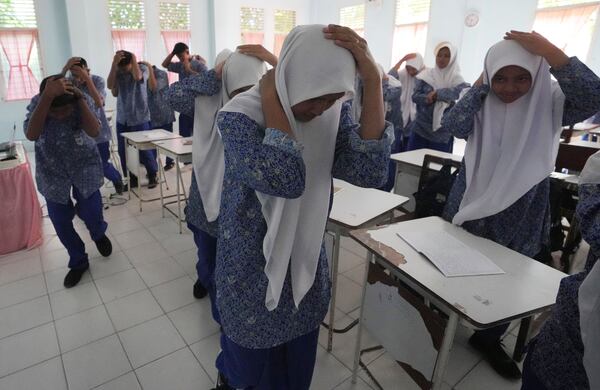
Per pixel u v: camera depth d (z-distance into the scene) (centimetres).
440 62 344
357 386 157
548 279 115
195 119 167
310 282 98
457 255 124
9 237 254
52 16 555
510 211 146
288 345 109
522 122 140
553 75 131
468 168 151
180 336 183
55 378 158
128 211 334
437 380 114
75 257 224
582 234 79
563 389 89
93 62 597
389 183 346
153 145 319
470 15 573
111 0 591
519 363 172
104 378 158
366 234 140
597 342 77
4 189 247
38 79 562
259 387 115
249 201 92
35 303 204
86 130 209
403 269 117
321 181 95
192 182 178
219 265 100
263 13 754
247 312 97
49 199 208
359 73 82
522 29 541
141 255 259
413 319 121
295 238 95
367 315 145
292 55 75
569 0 497
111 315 197
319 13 814
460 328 193
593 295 78
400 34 677
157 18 639
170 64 439
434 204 194
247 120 81
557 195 221
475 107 146
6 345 175
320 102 78
